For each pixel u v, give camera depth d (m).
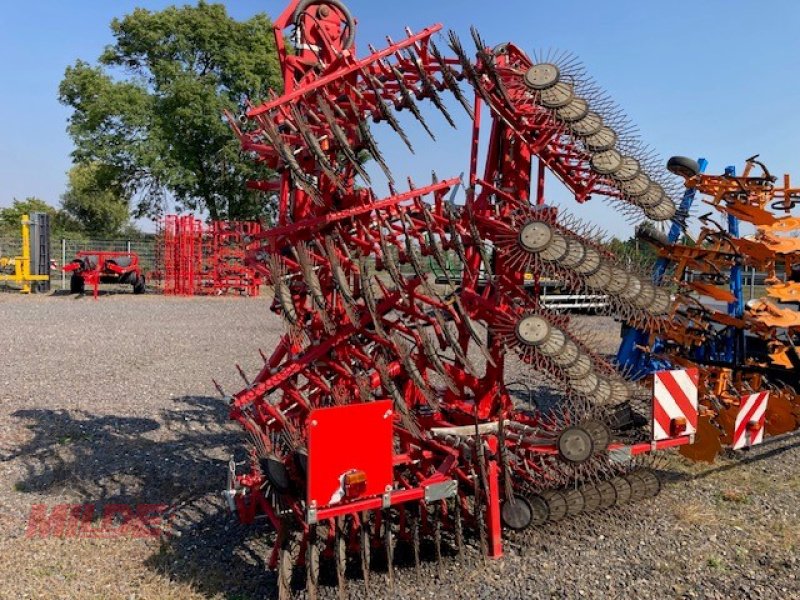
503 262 4.82
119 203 54.38
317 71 5.30
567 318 4.66
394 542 4.30
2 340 13.51
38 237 25.36
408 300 4.69
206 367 11.20
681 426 4.79
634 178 4.96
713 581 4.18
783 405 6.32
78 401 8.70
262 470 3.94
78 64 32.66
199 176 33.09
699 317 6.80
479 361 9.80
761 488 5.82
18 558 4.43
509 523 4.46
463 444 4.59
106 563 4.40
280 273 4.83
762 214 6.79
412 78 4.88
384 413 3.74
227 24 32.91
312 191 4.53
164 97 32.38
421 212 4.64
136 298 24.06
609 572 4.27
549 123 4.72
